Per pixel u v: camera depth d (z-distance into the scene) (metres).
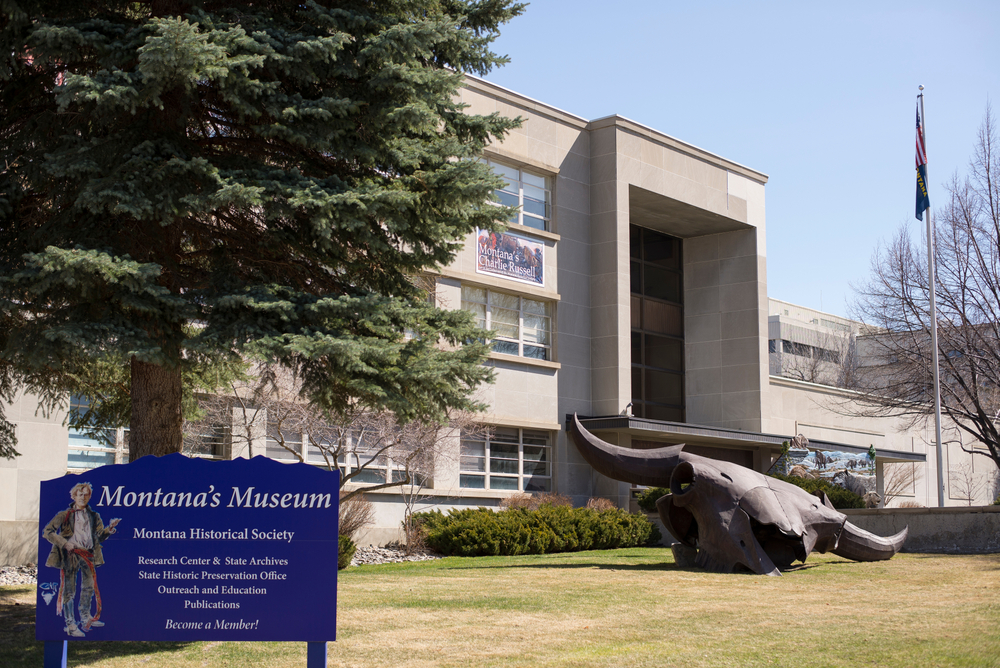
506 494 29.05
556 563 19.33
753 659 8.14
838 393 41.59
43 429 18.69
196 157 9.52
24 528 18.05
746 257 37.97
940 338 30.78
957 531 20.77
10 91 10.41
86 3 10.20
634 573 16.45
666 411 37.81
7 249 10.02
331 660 8.39
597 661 8.13
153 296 9.49
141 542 7.22
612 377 31.97
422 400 10.91
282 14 10.86
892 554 18.56
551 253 31.77
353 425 20.58
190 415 14.41
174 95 10.27
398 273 11.84
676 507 17.67
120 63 9.45
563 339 31.69
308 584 7.14
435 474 26.95
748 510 16.56
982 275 29.78
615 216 32.59
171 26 8.75
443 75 10.46
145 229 10.27
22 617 11.02
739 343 37.50
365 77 10.54
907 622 10.20
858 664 7.82
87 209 9.86
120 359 9.16
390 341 10.85
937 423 27.12
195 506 7.23
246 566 7.16
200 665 8.30
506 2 12.62
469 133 12.27
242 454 21.23
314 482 7.24
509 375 29.94
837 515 17.44
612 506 28.97
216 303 9.69
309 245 10.91
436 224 11.06
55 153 9.56
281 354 9.79
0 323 10.38
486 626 10.20
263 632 7.08
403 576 16.39
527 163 31.22
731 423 37.19
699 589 13.78
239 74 9.64
